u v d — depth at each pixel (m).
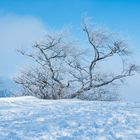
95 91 36.75
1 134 10.60
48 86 37.69
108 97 36.94
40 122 12.48
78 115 13.93
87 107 16.50
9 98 21.89
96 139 10.21
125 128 11.70
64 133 10.83
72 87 37.19
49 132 10.92
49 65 37.56
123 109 15.66
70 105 17.58
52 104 18.41
